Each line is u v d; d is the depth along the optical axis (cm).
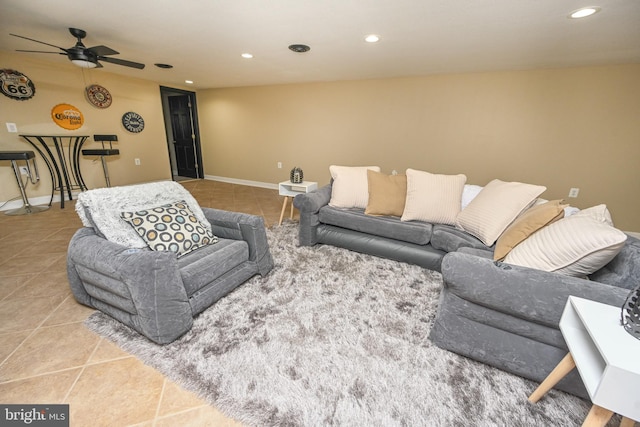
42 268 223
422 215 242
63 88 401
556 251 127
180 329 147
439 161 420
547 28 216
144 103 507
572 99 330
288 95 506
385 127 444
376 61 328
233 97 561
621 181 328
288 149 534
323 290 199
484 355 131
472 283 121
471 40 249
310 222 267
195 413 111
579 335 98
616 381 75
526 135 361
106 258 142
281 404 114
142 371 129
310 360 137
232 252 186
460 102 388
